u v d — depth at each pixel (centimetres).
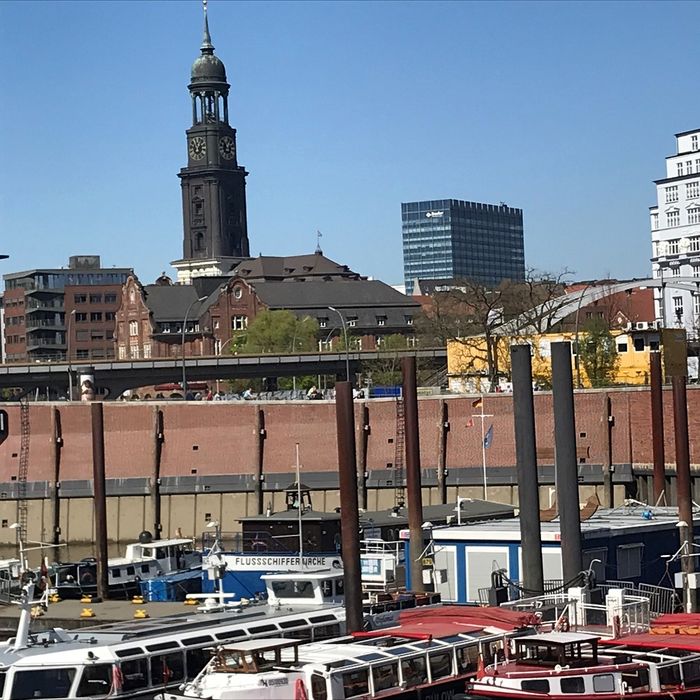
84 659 4834
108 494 14350
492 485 13738
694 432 13175
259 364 18438
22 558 8450
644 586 6353
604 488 13438
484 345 17575
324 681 4503
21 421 14462
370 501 13938
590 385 15925
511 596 6012
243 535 7994
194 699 4428
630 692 4519
